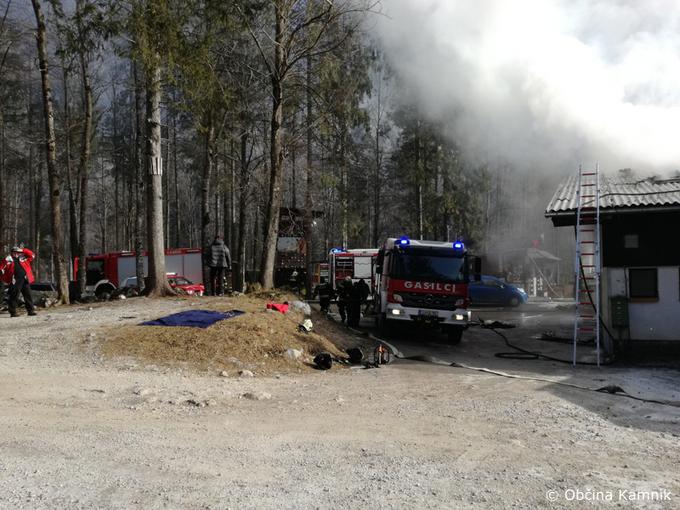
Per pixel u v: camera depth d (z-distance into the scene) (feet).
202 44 46.03
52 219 57.06
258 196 74.13
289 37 51.67
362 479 13.85
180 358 29.99
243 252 82.28
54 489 12.82
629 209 35.14
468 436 18.04
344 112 57.06
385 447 16.65
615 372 32.37
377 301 53.62
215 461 15.03
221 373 28.19
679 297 36.91
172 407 21.07
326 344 37.22
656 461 15.72
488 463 15.29
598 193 35.76
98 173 157.48
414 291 46.01
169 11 43.91
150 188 50.52
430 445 16.93
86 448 15.85
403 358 37.22
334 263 75.25
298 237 87.76
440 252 46.88
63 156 96.94
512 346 43.88
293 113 61.62
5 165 118.93
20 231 169.68
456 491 13.16
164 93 57.88
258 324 34.53
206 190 66.49
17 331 36.24
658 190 38.81
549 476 14.30
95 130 90.12
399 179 81.46
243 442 16.85
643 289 37.78
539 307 82.53
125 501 12.21
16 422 18.22
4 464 14.38
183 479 13.61
